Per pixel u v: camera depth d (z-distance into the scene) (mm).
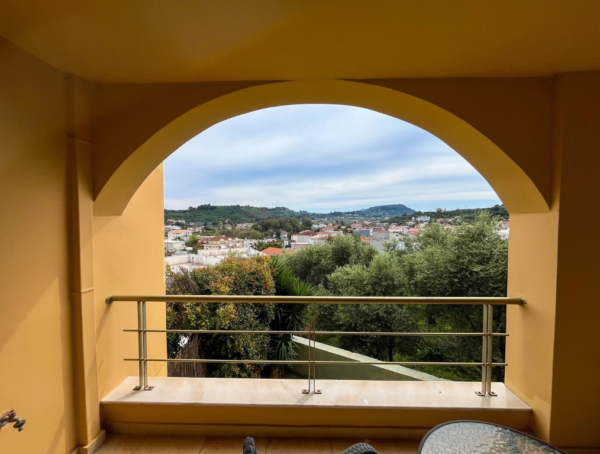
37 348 1463
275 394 1957
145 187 2549
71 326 1694
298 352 4742
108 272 1993
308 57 1534
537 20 1217
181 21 1214
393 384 2080
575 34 1312
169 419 1889
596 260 1646
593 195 1638
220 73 1699
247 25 1253
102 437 1821
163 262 2922
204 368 3750
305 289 4609
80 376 1716
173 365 3467
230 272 4152
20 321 1376
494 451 1183
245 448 876
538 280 1809
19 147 1369
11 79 1333
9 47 1323
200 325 3592
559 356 1679
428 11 1165
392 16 1196
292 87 1861
